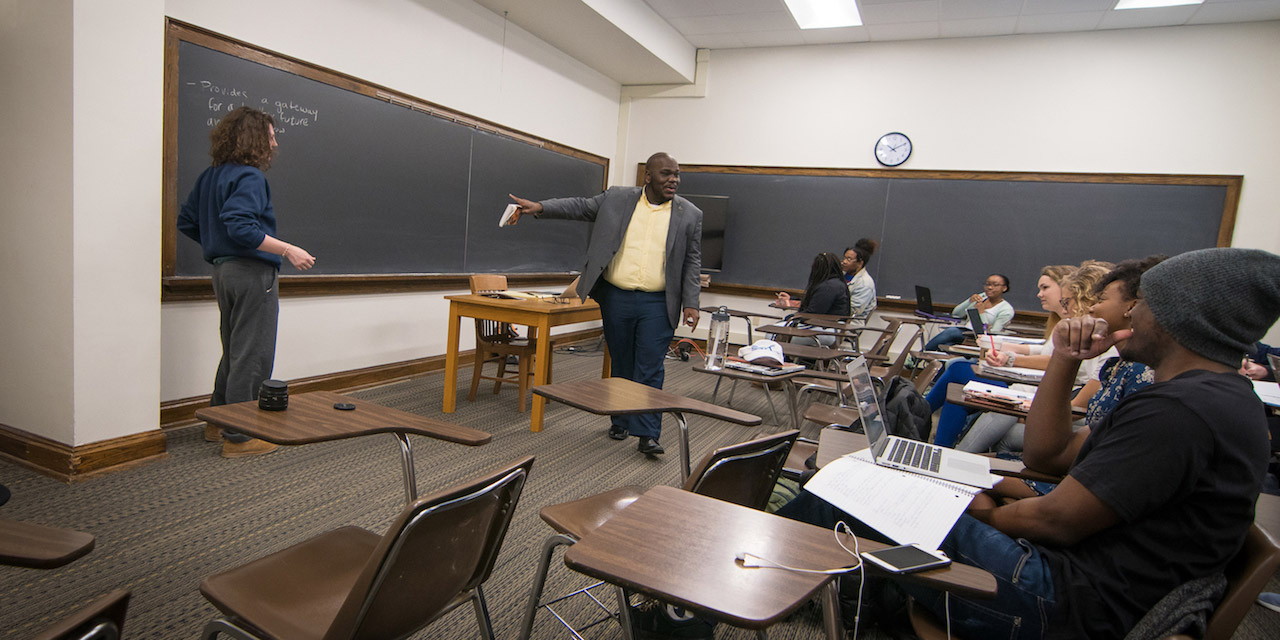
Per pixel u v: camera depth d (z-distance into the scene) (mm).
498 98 5211
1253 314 1089
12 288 2551
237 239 2600
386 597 991
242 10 3320
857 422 2678
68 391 2455
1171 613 1025
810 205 6480
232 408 1579
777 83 6523
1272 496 1382
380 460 2969
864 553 938
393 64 4242
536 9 4953
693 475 1234
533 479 2891
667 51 6109
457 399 4207
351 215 4074
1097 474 1117
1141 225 5480
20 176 2490
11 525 971
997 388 2281
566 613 1847
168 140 3039
